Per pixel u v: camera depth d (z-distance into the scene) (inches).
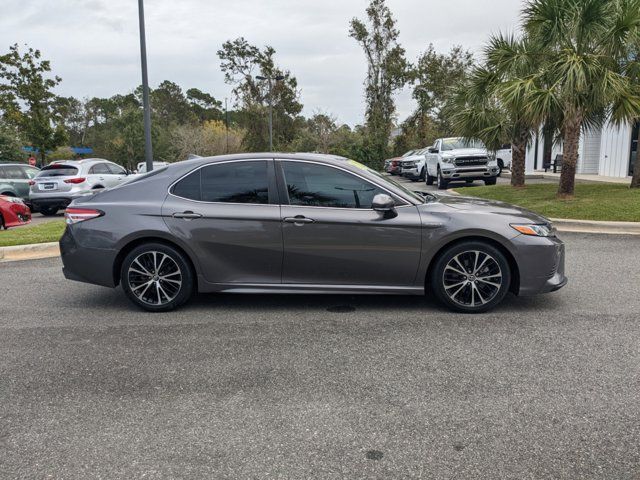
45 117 1311.5
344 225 201.5
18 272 289.6
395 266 203.0
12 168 674.2
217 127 2252.7
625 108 433.7
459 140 778.8
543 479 101.8
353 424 122.9
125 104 3508.9
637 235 360.2
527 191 556.7
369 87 1557.6
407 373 149.9
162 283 212.5
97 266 212.2
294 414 128.0
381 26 1518.2
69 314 212.8
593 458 108.0
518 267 199.6
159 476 104.8
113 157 2340.1
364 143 1584.6
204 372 153.4
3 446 116.7
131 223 208.7
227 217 205.2
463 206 210.1
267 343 175.8
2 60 1206.9
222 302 225.9
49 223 469.1
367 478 103.0
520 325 188.7
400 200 204.5
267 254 205.8
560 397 133.7
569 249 320.2
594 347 166.2
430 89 1481.3
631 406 128.4
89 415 129.6
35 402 136.9
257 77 1665.8
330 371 152.3
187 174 213.5
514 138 598.2
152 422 125.6
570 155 473.4
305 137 1817.2
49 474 106.3
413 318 199.2
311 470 105.8
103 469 107.5
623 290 231.0
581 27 422.6
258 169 209.8
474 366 153.8
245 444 115.6
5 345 178.2
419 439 116.2
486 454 110.1
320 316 203.8
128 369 156.6
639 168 516.1
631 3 414.6
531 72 483.5
